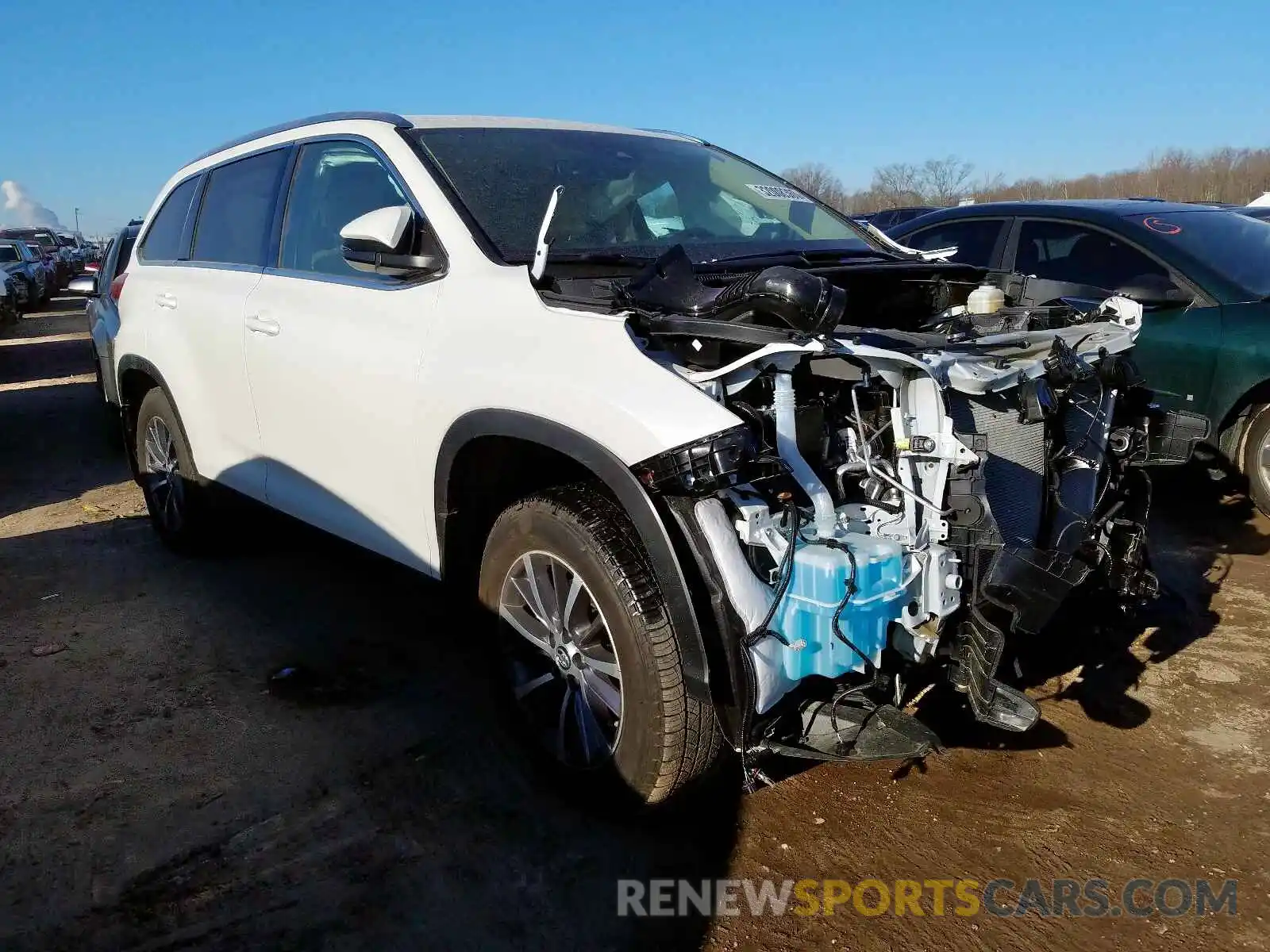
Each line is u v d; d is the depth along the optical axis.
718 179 3.88
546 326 2.59
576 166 3.51
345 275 3.40
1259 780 2.87
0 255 22.58
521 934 2.32
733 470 2.14
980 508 2.35
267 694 3.45
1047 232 5.95
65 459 7.40
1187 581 4.35
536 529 2.65
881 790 2.85
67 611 4.23
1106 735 3.13
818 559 2.19
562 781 2.78
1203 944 2.26
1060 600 2.57
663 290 2.56
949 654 2.46
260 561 4.84
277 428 3.68
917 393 2.36
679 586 2.24
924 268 3.25
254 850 2.61
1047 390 2.60
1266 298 4.91
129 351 4.75
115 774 2.96
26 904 2.40
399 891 2.46
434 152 3.31
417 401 2.91
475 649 3.79
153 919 2.35
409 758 3.04
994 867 2.53
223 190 4.34
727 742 2.49
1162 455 3.17
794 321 2.19
